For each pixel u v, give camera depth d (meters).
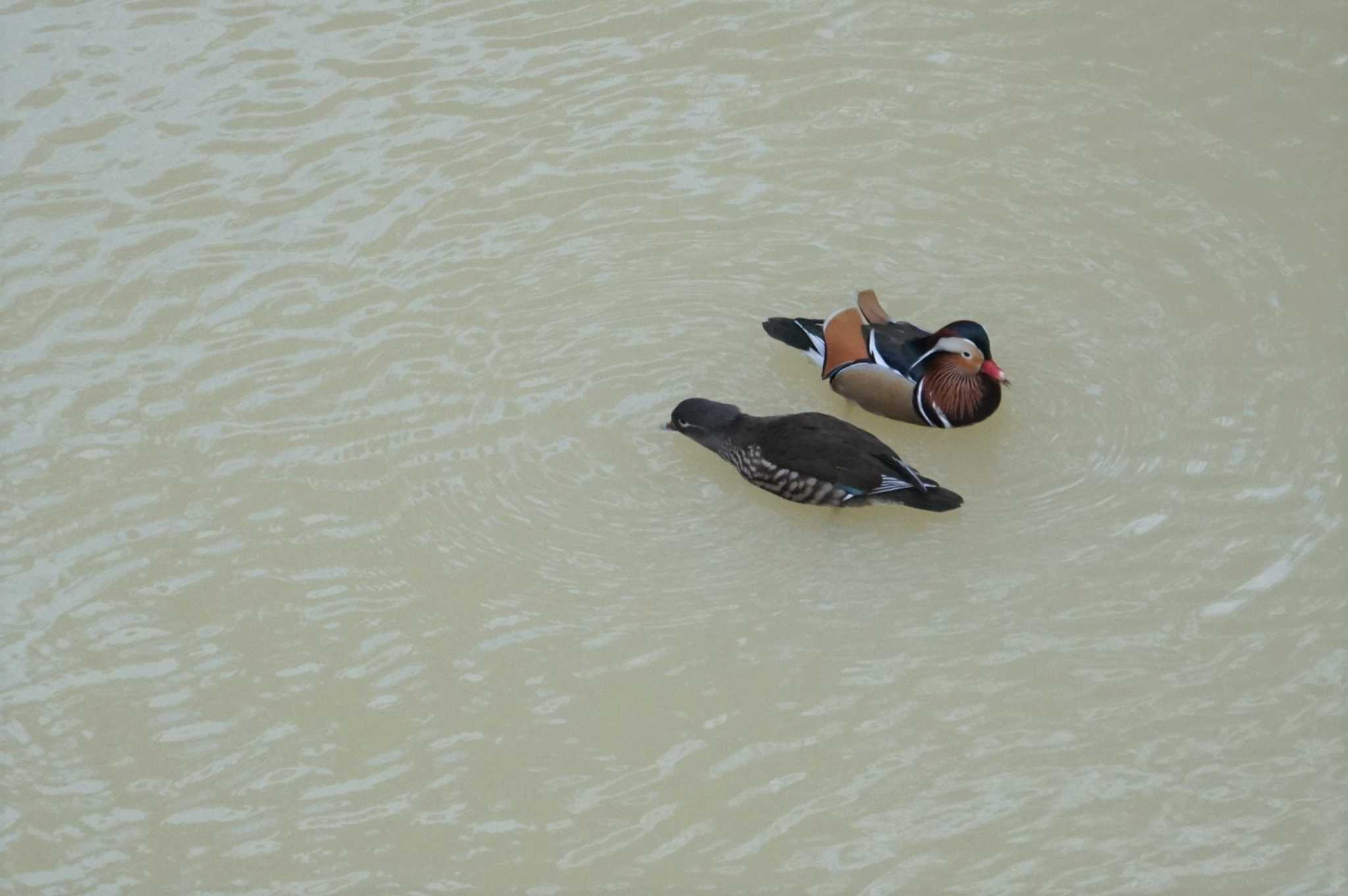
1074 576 13.39
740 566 13.70
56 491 14.36
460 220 16.92
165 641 13.15
